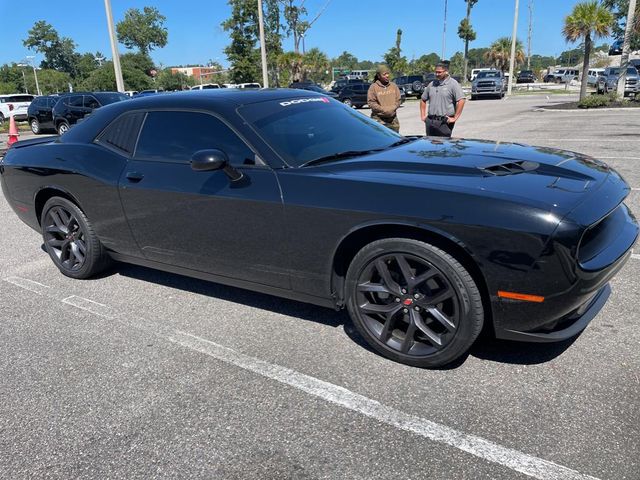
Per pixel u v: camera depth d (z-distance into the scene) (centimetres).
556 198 254
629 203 577
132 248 402
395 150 347
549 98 3061
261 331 347
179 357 319
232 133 337
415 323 287
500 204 251
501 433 238
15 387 296
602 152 934
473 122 1711
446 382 279
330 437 243
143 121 386
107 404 276
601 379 272
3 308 404
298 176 306
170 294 416
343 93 2961
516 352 303
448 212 258
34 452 244
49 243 466
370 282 298
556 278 244
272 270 327
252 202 317
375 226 280
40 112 2036
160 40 8062
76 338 350
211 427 254
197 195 340
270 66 4156
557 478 211
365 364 301
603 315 341
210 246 349
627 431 234
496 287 255
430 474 217
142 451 240
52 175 428
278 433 247
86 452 242
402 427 246
